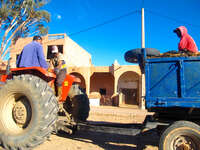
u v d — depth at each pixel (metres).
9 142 3.25
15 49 25.05
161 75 3.39
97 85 25.53
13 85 3.52
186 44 3.98
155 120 3.79
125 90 23.59
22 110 3.54
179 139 3.00
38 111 3.18
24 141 3.13
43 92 3.31
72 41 24.97
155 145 4.18
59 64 4.50
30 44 4.04
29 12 23.17
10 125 3.55
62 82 4.24
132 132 3.62
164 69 3.39
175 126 3.02
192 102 3.09
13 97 3.65
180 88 3.21
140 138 3.51
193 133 2.88
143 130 3.49
